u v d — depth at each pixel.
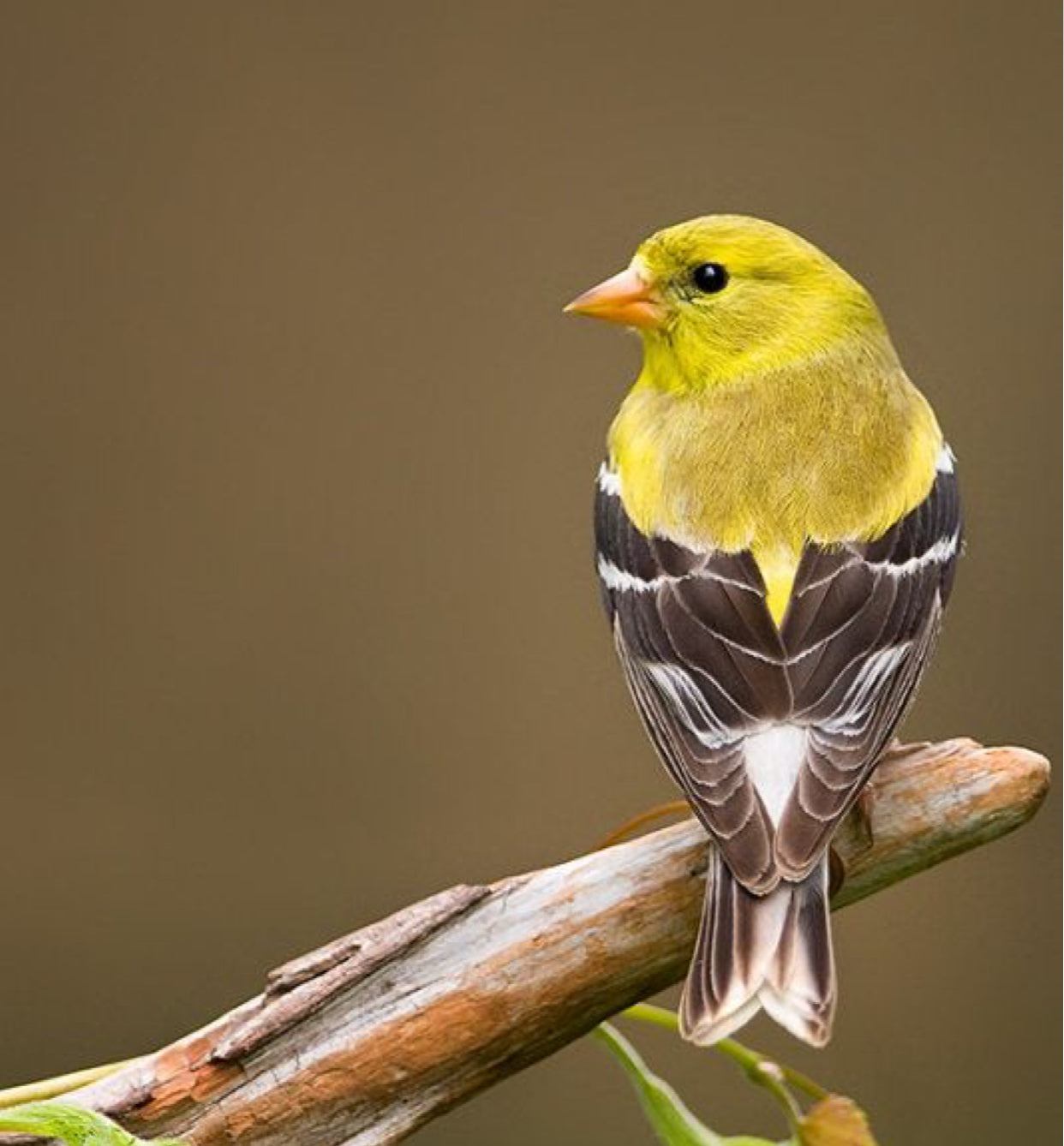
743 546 3.04
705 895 3.00
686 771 3.02
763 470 3.05
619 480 3.06
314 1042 3.00
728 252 3.08
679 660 3.03
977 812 3.02
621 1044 3.01
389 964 3.01
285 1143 3.00
